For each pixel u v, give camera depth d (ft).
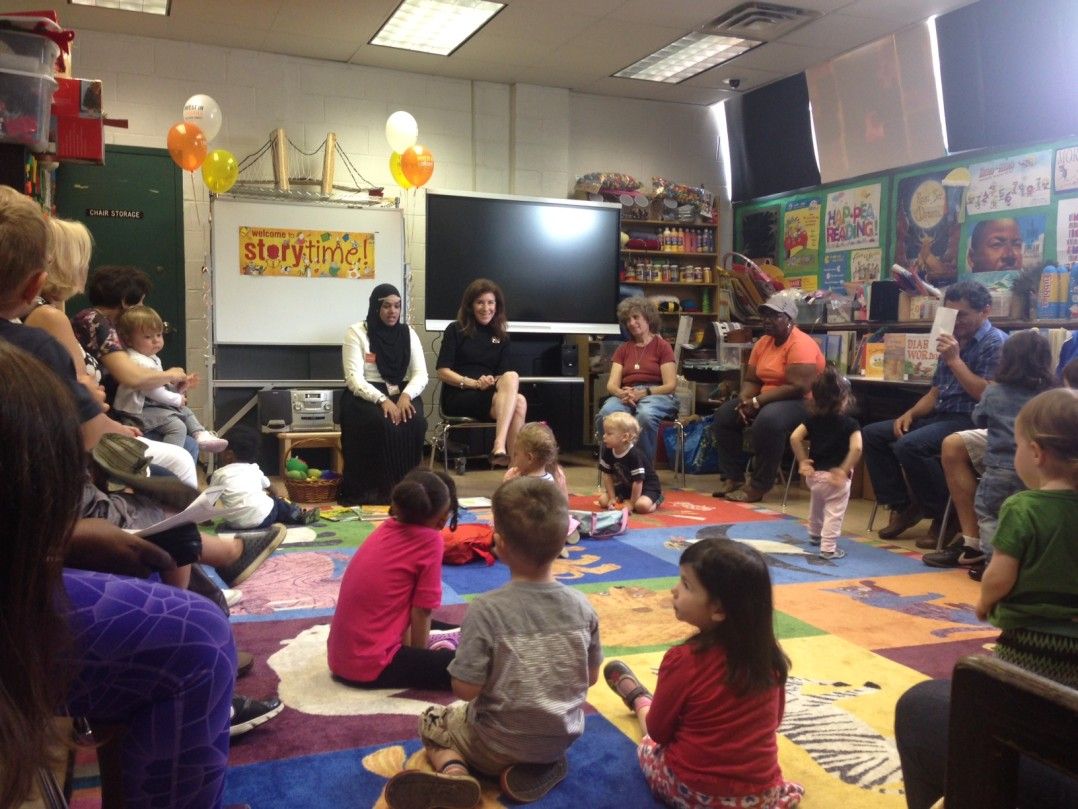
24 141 9.04
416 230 23.43
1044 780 3.22
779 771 5.46
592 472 21.11
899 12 18.70
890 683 7.89
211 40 20.70
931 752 4.26
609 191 24.31
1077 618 5.61
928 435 13.79
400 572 7.48
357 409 16.34
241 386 18.89
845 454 13.04
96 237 20.27
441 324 21.33
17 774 2.58
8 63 8.87
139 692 3.80
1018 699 2.37
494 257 21.72
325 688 7.45
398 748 6.38
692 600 5.29
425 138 23.44
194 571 7.33
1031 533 5.71
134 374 10.91
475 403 18.01
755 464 17.43
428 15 19.25
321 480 16.57
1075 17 16.67
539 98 24.26
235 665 4.16
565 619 5.82
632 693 6.95
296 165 22.15
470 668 5.56
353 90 22.56
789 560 12.73
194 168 18.56
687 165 26.58
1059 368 14.73
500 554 5.93
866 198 22.02
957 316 13.94
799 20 19.13
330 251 19.97
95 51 20.17
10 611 2.61
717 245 26.32
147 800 3.90
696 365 22.79
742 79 23.75
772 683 5.25
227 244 19.17
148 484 5.97
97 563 4.46
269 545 10.05
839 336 20.49
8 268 5.43
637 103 25.84
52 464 2.65
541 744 5.68
